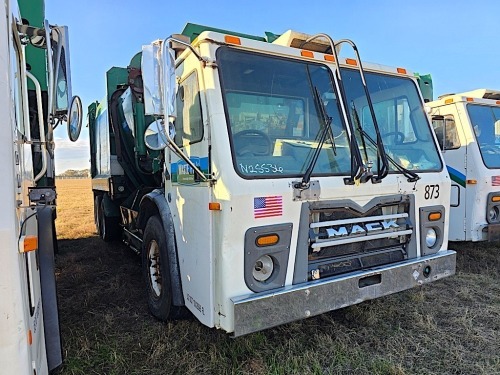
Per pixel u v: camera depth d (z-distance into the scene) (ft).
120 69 18.92
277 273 8.57
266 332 10.78
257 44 9.25
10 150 4.81
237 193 8.04
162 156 14.05
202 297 8.81
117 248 22.11
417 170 11.11
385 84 11.44
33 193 7.81
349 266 9.62
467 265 17.54
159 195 11.85
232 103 8.77
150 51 7.66
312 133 9.74
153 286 12.05
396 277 9.89
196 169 8.38
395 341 10.42
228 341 10.21
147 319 12.02
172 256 10.46
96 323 11.74
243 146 8.63
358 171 9.46
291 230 8.69
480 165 17.78
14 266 4.81
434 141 11.96
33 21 10.62
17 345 4.83
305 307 8.49
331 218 9.34
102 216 24.14
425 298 13.47
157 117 7.75
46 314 8.28
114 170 19.19
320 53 10.26
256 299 7.95
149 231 12.19
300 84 9.86
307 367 9.04
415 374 8.95
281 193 8.55
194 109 9.25
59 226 32.42
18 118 6.21
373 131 10.77
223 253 8.04
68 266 18.42
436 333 10.90
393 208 10.44
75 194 83.76
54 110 6.72
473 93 20.11
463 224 18.22
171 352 9.87
